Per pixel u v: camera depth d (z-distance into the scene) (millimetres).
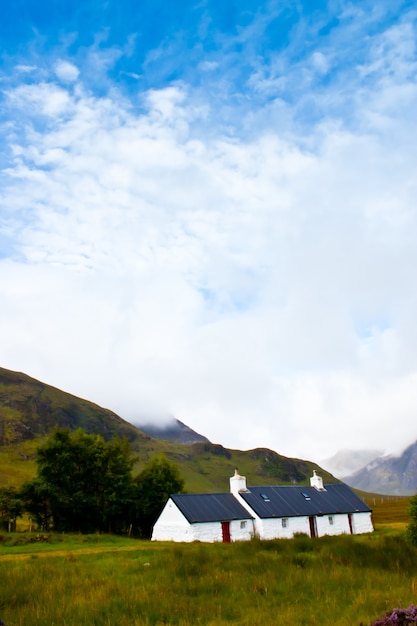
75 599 15742
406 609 11969
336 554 23672
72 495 71688
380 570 19844
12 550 42219
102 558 32188
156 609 14602
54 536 54531
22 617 13438
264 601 15344
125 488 73312
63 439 75625
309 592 16625
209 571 20094
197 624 13156
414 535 31031
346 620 12445
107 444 77438
